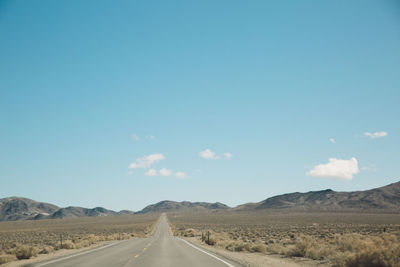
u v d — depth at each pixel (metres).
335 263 17.42
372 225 79.88
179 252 25.77
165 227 107.69
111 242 43.44
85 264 18.75
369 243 18.70
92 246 36.50
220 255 23.31
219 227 97.31
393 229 57.22
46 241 56.44
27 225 158.50
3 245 49.00
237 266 17.33
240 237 51.91
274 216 186.12
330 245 27.12
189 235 62.28
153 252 25.81
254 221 136.12
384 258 14.25
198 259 20.69
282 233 59.75
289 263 18.98
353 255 15.76
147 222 153.75
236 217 190.62
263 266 17.36
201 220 162.38
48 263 19.86
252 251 27.50
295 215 187.88
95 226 125.19
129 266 17.58
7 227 144.62
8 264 21.50
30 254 25.97
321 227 78.94
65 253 27.95
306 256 21.62
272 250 26.30
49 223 173.00
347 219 123.19
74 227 121.31
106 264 18.58
